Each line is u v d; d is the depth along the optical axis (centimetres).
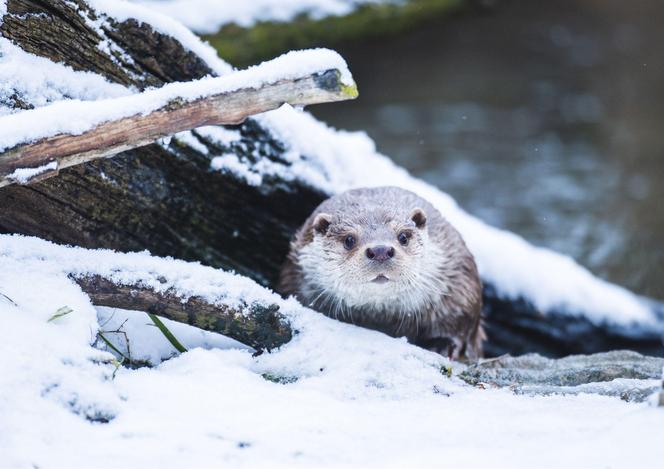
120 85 700
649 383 541
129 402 467
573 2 2231
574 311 975
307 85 525
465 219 964
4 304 517
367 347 598
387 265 693
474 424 462
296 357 593
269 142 823
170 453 415
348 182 888
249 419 457
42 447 414
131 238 749
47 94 654
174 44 721
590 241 1402
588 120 1847
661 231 1444
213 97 534
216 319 601
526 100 1911
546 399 514
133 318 613
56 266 571
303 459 418
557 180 1614
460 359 784
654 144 1753
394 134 1750
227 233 820
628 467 378
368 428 457
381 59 1878
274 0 1448
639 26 2230
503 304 968
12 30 646
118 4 693
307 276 752
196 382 501
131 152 718
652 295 1280
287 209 850
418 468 395
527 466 389
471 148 1712
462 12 1702
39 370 459
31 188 669
